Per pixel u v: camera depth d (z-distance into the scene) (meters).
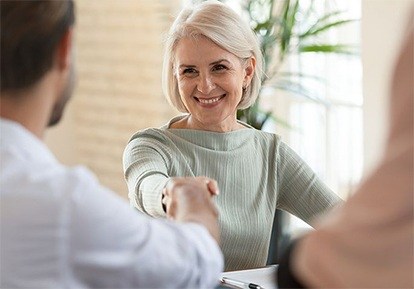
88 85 6.39
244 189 2.68
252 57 2.66
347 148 4.76
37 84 1.43
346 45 4.39
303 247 1.29
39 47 1.42
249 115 4.09
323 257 1.25
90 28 6.30
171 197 1.64
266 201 2.71
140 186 2.34
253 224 2.64
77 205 1.35
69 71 1.49
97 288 1.36
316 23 4.34
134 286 1.38
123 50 6.12
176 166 2.59
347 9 4.66
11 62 1.41
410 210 1.19
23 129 1.43
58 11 1.43
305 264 1.27
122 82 6.16
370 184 1.22
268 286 2.24
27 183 1.37
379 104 4.09
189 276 1.42
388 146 1.21
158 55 5.89
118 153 6.27
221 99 2.61
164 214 2.18
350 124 4.73
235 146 2.69
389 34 4.00
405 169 1.19
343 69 4.74
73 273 1.34
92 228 1.34
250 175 2.70
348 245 1.23
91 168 6.46
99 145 6.39
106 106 6.29
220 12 2.58
